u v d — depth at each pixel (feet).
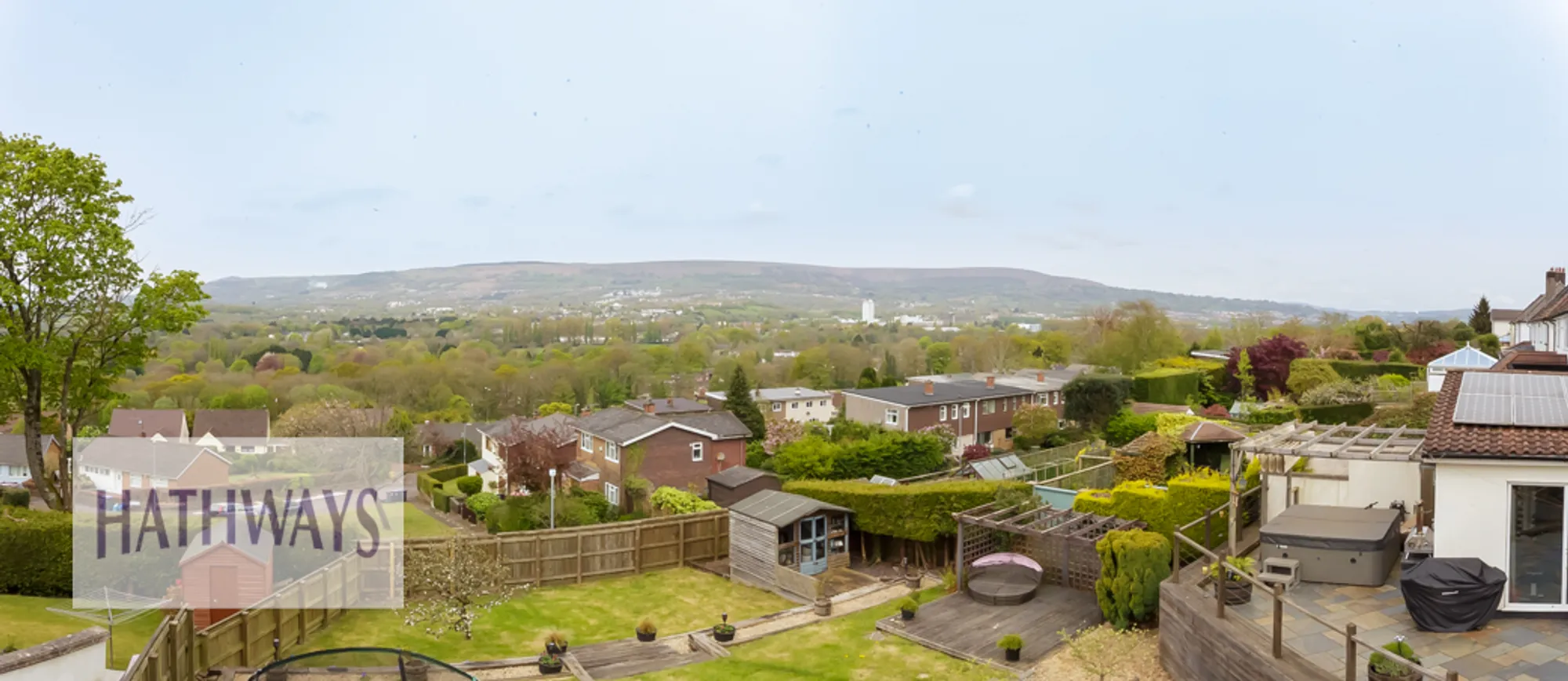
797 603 88.43
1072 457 164.55
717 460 160.56
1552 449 46.96
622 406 198.70
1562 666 42.42
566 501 127.95
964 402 214.07
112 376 99.19
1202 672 50.31
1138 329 289.74
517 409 327.06
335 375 325.42
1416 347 237.04
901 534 98.53
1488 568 47.67
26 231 86.12
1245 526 76.28
